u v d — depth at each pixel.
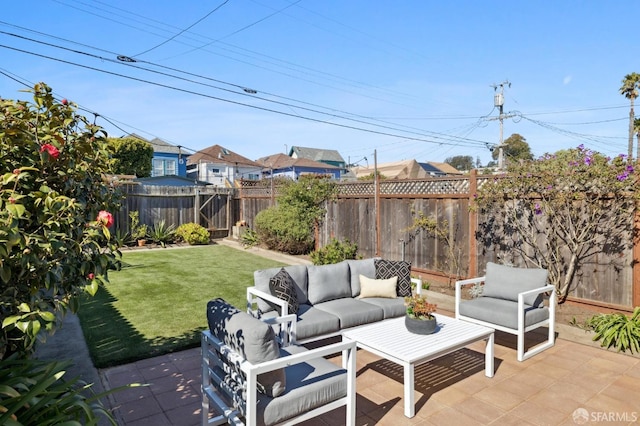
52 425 1.92
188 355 4.19
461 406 3.29
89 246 2.22
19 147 2.10
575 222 5.53
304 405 2.58
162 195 13.40
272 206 12.01
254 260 10.13
